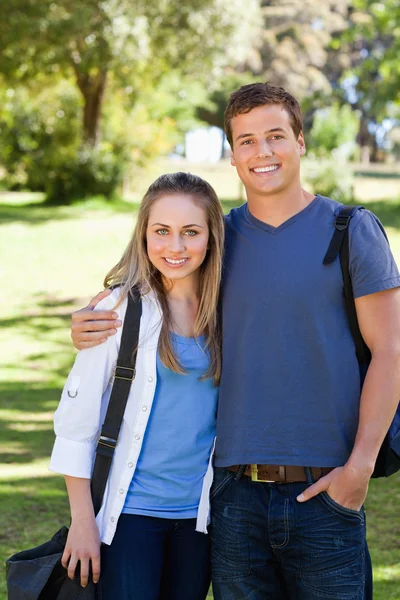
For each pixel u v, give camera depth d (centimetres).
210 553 296
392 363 273
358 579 275
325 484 272
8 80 2602
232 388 286
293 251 280
